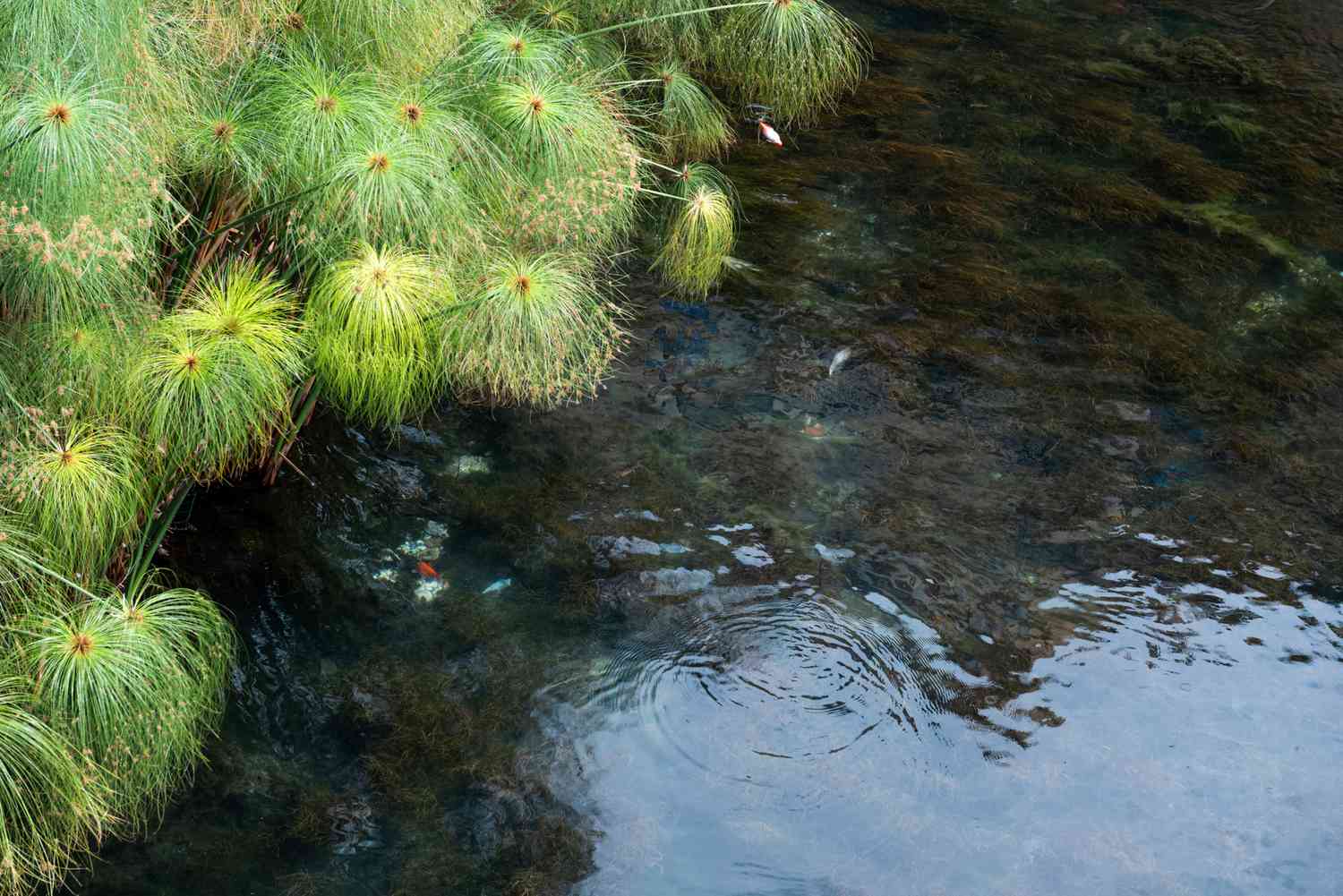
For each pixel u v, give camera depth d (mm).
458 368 3947
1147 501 4355
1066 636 3791
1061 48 7684
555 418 4594
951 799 3285
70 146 2836
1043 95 7102
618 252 5223
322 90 3580
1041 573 4031
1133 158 6535
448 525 4102
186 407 3270
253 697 3482
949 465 4492
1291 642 3812
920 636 3773
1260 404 4867
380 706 3486
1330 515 4320
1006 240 5828
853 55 7152
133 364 3189
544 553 4016
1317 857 3164
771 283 5426
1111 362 5074
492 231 4023
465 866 3080
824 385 4859
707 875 3074
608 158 4254
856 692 3578
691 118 5859
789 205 5957
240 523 4004
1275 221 6062
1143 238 5895
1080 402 4844
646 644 3713
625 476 4348
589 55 5129
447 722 3449
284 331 3465
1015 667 3684
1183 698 3607
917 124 6746
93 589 3217
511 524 4121
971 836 3189
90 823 3006
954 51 7578
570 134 4016
